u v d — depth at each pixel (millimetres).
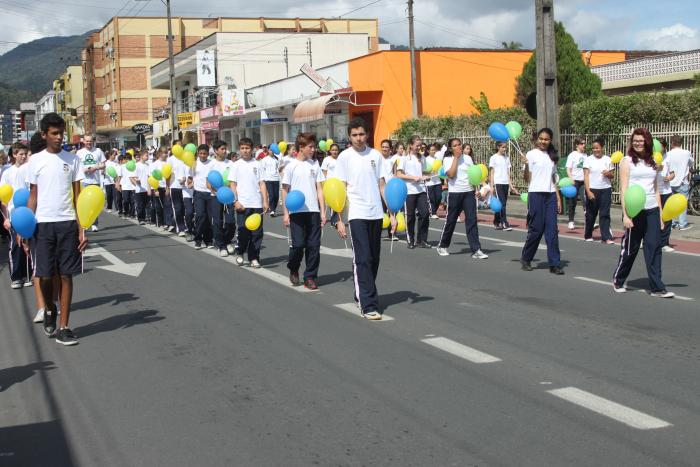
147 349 6891
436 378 5773
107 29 80125
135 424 5016
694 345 6555
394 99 31672
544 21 18156
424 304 8516
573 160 15555
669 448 4355
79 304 9078
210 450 4535
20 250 10258
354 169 7801
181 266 11844
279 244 14289
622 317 7660
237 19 76188
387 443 4551
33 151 7598
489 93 33312
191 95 57156
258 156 21531
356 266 7832
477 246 12062
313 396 5445
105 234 17203
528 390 5441
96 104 85750
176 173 16156
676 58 25062
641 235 8734
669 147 18281
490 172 16078
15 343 7320
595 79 26031
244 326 7648
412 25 29891
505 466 4176
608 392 5352
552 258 10352
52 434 4891
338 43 52625
